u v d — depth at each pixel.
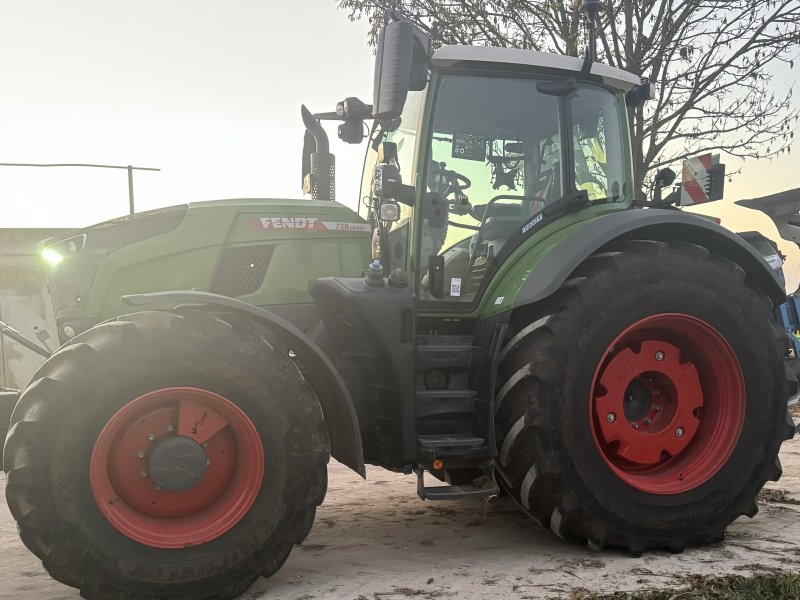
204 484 2.84
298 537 2.88
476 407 3.29
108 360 2.69
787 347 3.65
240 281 3.59
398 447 3.13
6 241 10.91
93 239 3.53
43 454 2.60
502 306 3.37
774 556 3.18
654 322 3.38
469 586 2.87
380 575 3.03
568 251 3.33
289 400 2.90
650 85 4.06
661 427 3.49
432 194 3.54
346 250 3.77
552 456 3.15
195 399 2.81
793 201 5.54
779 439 3.54
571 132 3.77
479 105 3.68
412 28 3.15
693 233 3.56
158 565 2.68
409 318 3.20
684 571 3.01
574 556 3.25
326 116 4.31
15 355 10.61
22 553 3.45
